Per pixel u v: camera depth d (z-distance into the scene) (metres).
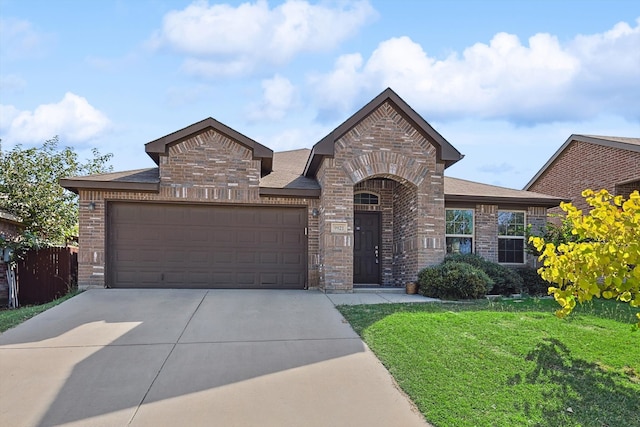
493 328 7.79
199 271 12.55
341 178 12.34
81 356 6.81
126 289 11.91
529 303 10.31
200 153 12.60
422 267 12.51
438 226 12.77
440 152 12.88
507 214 15.20
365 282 14.77
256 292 11.80
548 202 15.06
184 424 4.83
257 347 7.23
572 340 7.18
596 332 7.63
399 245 14.26
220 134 12.73
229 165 12.71
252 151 12.81
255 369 6.33
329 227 12.17
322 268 12.35
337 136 12.33
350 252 12.21
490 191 15.38
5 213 13.45
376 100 12.52
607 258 5.16
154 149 12.31
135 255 12.34
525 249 14.91
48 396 5.48
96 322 8.60
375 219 15.06
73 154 19.25
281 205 12.94
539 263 15.01
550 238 13.82
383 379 6.02
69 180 11.85
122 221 12.33
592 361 6.38
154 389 5.68
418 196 12.73
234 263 12.71
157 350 7.07
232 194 12.66
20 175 16.69
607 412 5.03
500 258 14.96
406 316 8.64
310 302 10.48
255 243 12.84
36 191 16.58
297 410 5.16
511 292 12.81
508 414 4.98
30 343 7.39
